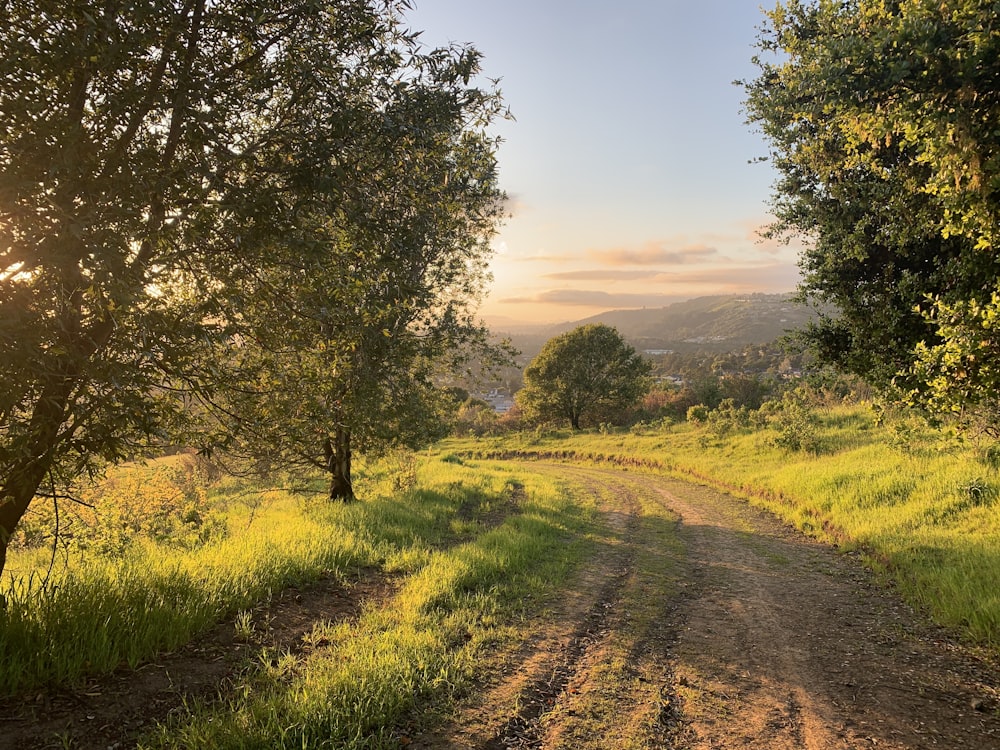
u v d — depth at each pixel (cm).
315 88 414
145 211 357
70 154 310
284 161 414
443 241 859
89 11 321
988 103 378
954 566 729
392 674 428
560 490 1709
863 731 395
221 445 444
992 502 908
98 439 364
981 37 345
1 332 288
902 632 591
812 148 640
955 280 556
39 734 333
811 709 426
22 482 384
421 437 1304
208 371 395
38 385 347
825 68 452
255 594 599
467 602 634
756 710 423
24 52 313
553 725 393
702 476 1903
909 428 709
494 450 3731
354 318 518
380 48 426
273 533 864
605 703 427
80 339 366
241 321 425
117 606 468
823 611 661
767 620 628
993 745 378
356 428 977
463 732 375
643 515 1314
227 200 353
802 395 2380
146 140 373
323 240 407
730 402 2881
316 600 630
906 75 397
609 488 1794
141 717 363
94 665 408
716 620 629
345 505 1173
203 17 383
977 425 633
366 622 554
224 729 337
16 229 292
